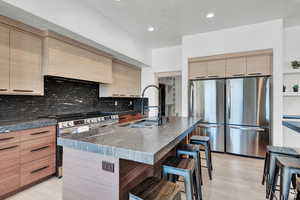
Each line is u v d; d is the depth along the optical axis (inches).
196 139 96.6
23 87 89.7
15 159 79.0
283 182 58.6
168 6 110.0
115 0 103.0
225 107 137.8
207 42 150.6
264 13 118.6
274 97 125.7
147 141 48.2
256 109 127.0
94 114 139.3
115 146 42.8
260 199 76.9
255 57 131.5
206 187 87.0
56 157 97.3
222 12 117.5
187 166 56.5
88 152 48.9
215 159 125.8
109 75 145.8
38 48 96.7
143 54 178.2
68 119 104.2
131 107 213.8
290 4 107.3
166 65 193.9
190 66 155.5
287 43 143.0
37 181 88.9
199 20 128.9
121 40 141.3
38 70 96.8
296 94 136.6
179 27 141.2
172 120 100.0
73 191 51.6
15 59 86.1
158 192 42.1
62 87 125.3
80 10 102.5
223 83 139.0
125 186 48.0
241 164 116.4
